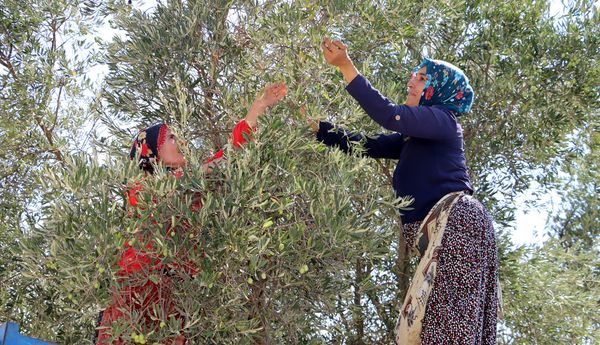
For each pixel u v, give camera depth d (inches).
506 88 265.0
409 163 156.1
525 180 277.7
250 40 209.3
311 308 169.5
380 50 250.8
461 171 153.9
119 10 230.2
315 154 180.4
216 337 158.2
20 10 277.1
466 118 268.4
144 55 204.7
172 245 152.5
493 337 149.7
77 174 151.3
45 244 170.4
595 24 279.1
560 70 271.1
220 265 154.8
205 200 155.6
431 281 144.5
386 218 231.5
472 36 275.6
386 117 150.7
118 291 149.6
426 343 143.3
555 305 264.8
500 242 259.9
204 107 205.9
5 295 236.8
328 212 153.3
